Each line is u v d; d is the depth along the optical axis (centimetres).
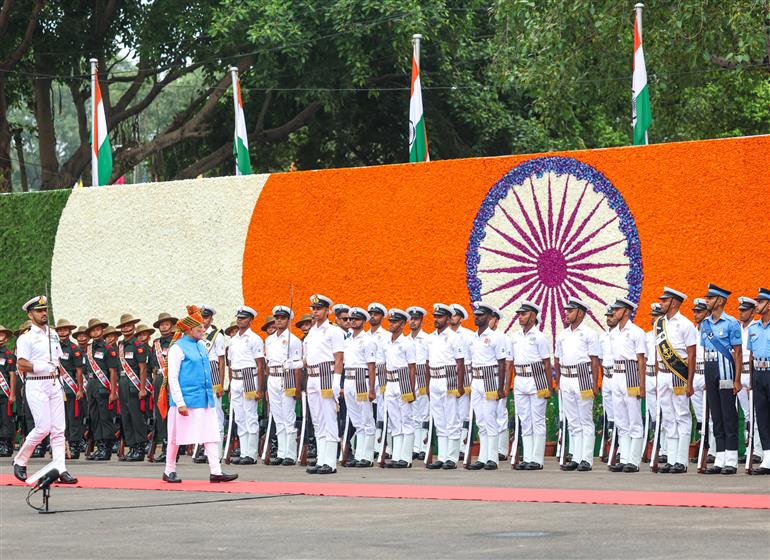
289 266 2258
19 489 1498
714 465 1617
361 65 3225
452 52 3506
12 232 2577
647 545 945
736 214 1842
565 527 1059
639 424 1645
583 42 2812
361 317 1797
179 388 1512
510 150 3653
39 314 1530
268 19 3172
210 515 1194
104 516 1198
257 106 3744
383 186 2167
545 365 1708
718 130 3241
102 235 2473
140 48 3488
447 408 1762
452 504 1258
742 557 880
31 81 3703
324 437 1670
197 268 2361
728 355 1576
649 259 1912
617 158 1948
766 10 2555
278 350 1886
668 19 2725
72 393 2117
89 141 3594
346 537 1023
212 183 2352
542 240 2008
